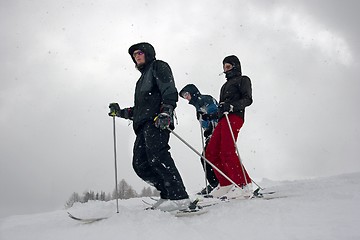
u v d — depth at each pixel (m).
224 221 2.46
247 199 3.39
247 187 3.88
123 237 2.17
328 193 3.15
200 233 2.19
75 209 4.11
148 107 3.11
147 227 2.36
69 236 2.34
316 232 1.97
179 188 3.00
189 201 3.00
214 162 4.14
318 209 2.54
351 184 3.80
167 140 3.11
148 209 3.07
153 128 3.06
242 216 2.55
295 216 2.39
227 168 3.95
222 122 4.11
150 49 3.31
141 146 3.19
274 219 2.37
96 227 2.52
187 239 2.07
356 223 2.07
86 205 4.58
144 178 3.26
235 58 4.42
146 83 3.14
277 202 2.94
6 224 3.31
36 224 3.06
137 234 2.21
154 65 3.15
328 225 2.09
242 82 4.19
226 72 4.41
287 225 2.19
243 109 4.22
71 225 2.77
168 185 3.00
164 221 2.51
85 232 2.40
